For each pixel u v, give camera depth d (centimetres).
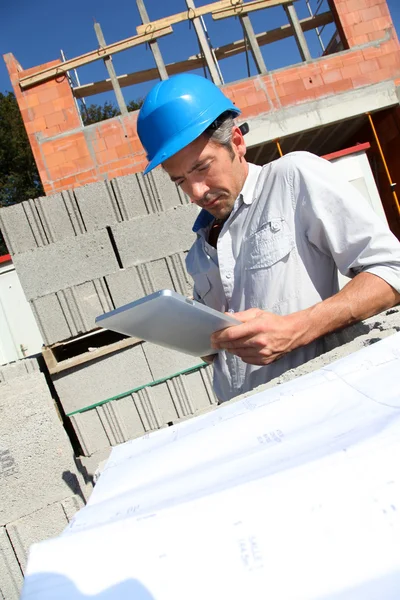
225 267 136
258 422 66
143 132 129
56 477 233
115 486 62
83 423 325
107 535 45
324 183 115
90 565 43
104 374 327
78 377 325
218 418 76
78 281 318
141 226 322
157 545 43
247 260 130
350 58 638
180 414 333
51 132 618
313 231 120
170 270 323
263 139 620
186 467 61
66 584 42
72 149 617
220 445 64
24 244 315
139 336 108
